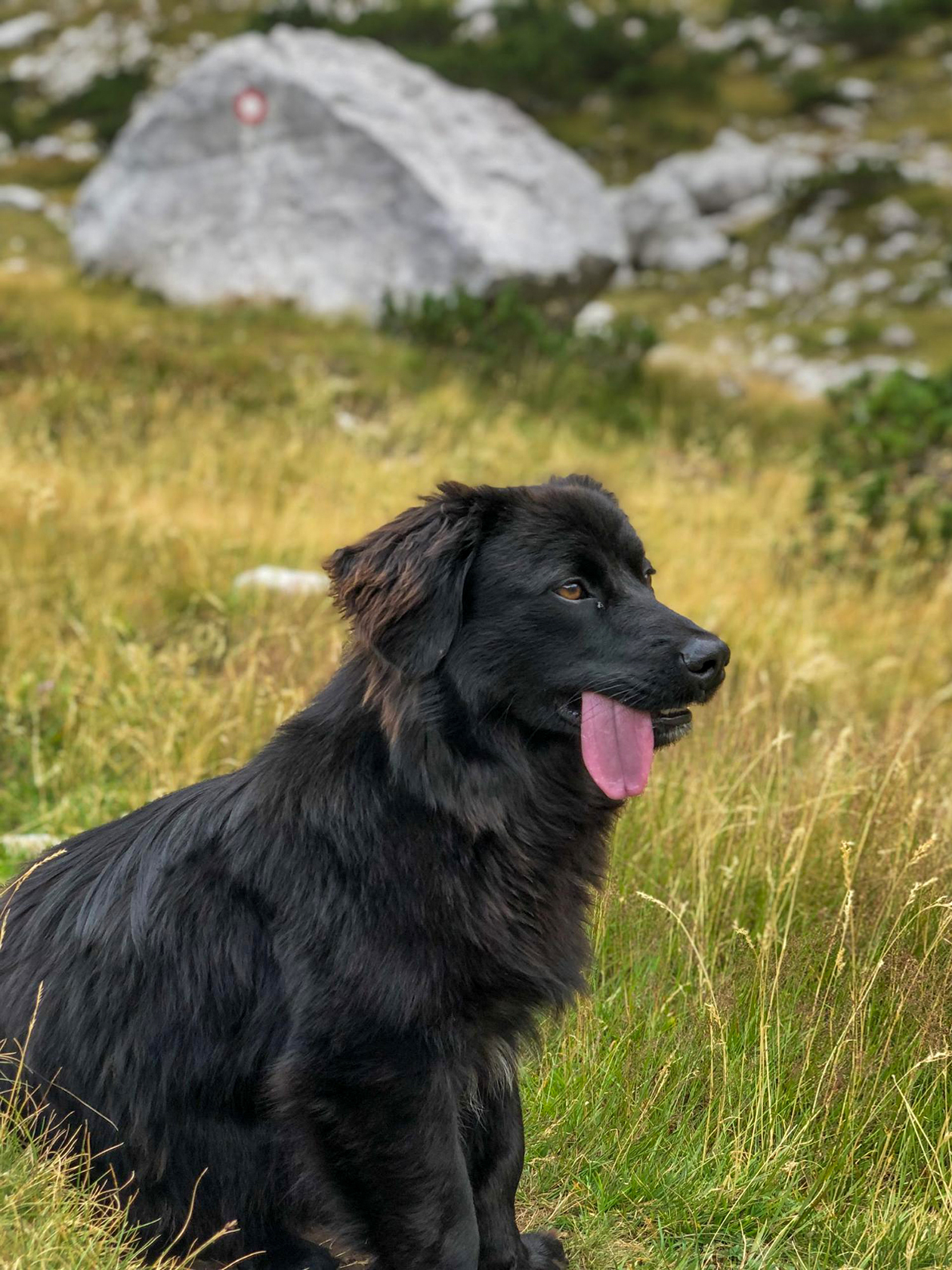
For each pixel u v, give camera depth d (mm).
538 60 37750
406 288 17344
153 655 6840
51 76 40719
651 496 11039
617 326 16875
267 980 2812
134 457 10266
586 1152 3523
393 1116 2713
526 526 2986
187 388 12992
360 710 2939
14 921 3111
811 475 12016
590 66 39594
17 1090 2912
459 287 16422
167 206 18188
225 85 17969
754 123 37688
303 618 7254
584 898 3162
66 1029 2891
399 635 2822
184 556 8148
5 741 5938
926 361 23453
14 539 7676
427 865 2793
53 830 5164
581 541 3004
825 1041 3752
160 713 5918
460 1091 2883
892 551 9961
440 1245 2750
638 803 4781
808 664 6051
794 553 9898
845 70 41344
